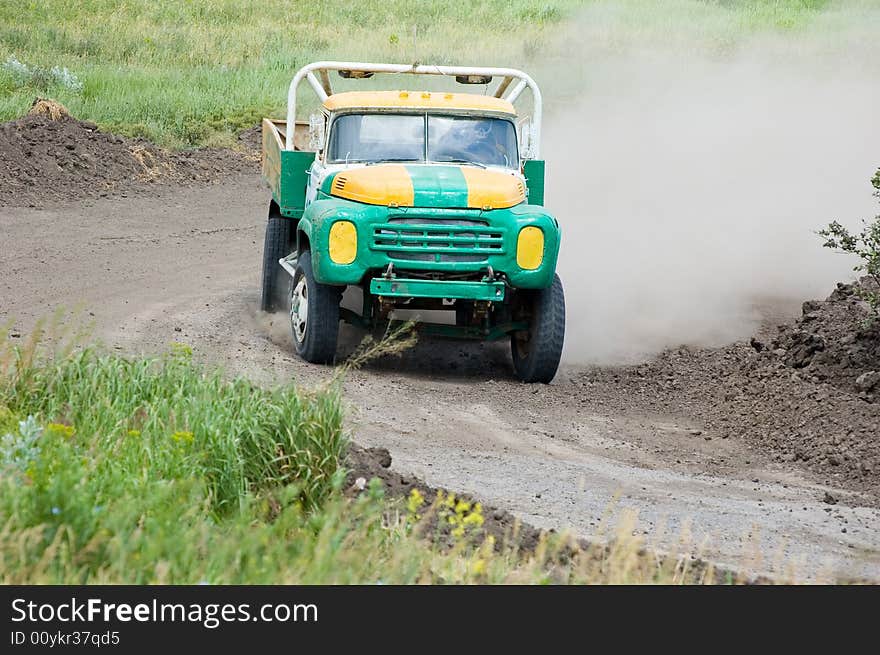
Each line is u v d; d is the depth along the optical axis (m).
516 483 32.34
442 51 141.62
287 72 127.00
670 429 41.50
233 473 26.73
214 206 86.94
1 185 82.81
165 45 137.50
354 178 44.44
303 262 45.81
